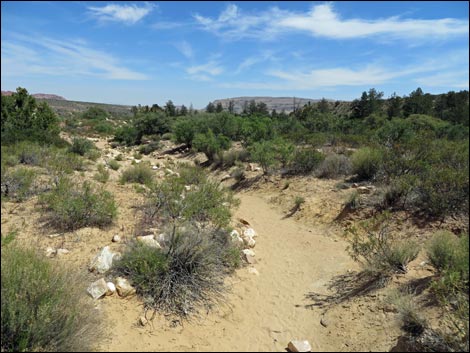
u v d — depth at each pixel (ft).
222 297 15.76
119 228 20.94
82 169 38.52
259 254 21.95
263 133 59.93
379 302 14.60
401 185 24.61
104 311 12.80
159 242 18.52
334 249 22.33
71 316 10.28
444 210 21.76
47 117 55.31
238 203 28.99
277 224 28.45
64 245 17.69
